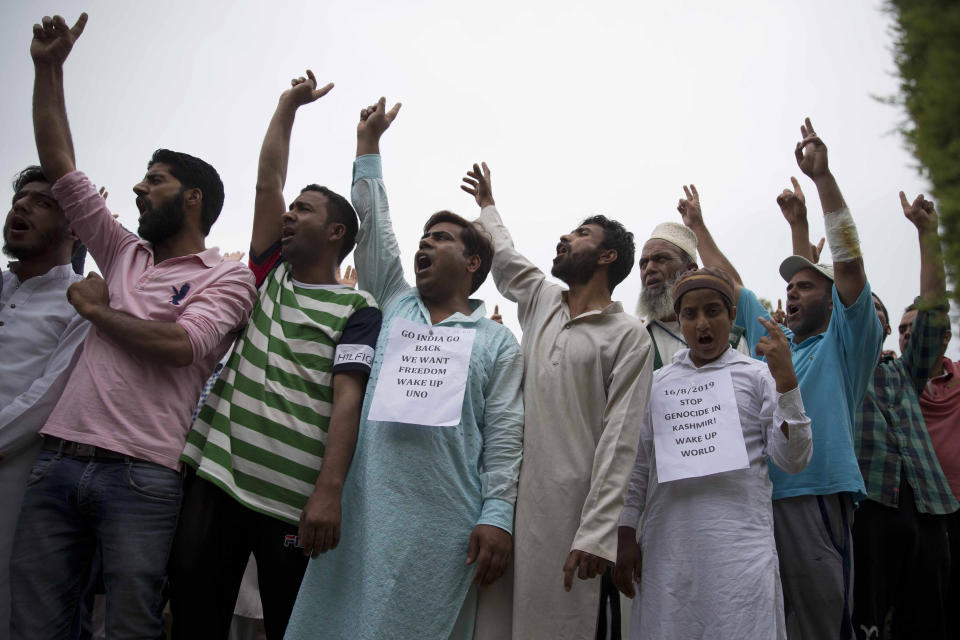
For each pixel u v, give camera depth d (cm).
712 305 329
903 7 168
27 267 364
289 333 318
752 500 297
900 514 387
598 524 279
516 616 283
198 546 279
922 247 372
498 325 342
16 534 284
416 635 271
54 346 347
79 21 349
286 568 291
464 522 293
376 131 378
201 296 308
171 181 334
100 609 509
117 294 316
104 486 278
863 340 364
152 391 293
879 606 381
